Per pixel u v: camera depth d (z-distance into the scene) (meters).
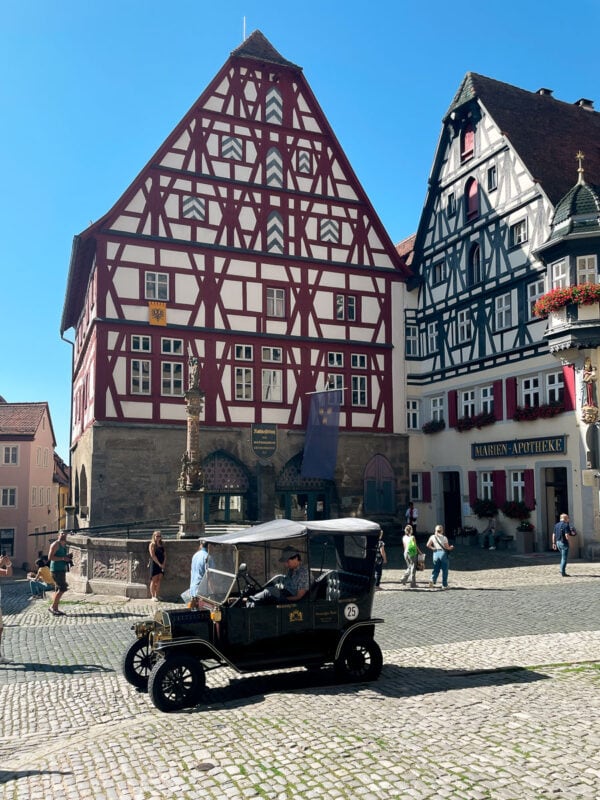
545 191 24.50
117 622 13.35
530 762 5.83
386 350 30.89
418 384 31.75
